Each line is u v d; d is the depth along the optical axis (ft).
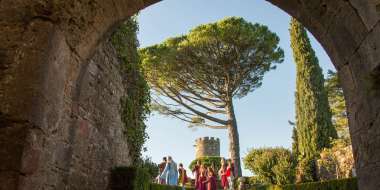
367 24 9.48
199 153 94.27
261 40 55.36
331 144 49.88
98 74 17.08
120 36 20.83
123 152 21.35
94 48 13.42
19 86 9.37
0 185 8.52
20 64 9.58
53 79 10.30
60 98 11.12
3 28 9.98
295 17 13.57
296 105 55.88
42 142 9.85
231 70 57.62
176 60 56.95
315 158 46.26
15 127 9.02
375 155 9.93
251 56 56.70
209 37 54.24
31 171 9.20
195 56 56.49
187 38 57.36
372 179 10.18
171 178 37.88
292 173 44.78
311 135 51.31
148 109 26.63
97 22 12.56
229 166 43.62
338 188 28.68
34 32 9.95
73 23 11.30
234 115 58.85
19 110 9.14
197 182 42.01
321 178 43.16
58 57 10.59
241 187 46.93
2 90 9.35
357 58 10.60
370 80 9.76
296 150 57.26
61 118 11.50
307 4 12.13
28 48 9.76
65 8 10.65
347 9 10.19
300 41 58.59
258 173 47.50
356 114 11.21
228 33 53.78
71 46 11.60
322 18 11.85
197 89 60.70
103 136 17.78
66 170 12.31
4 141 8.89
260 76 59.72
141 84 25.46
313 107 52.95
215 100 60.70
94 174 16.39
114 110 19.79
